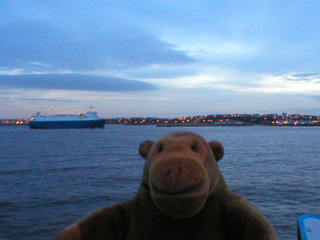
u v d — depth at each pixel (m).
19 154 43.44
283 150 50.84
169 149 1.97
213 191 2.04
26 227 11.46
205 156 2.03
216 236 1.98
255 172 25.62
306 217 3.14
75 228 2.03
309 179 22.05
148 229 2.03
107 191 18.00
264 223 1.91
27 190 18.27
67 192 17.67
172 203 1.74
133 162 33.56
